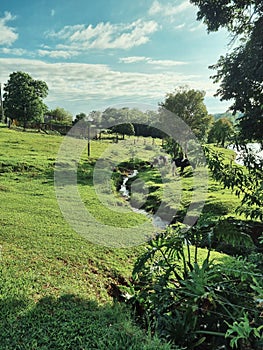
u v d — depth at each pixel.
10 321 2.51
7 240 4.79
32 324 2.49
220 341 2.39
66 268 3.98
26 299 2.97
